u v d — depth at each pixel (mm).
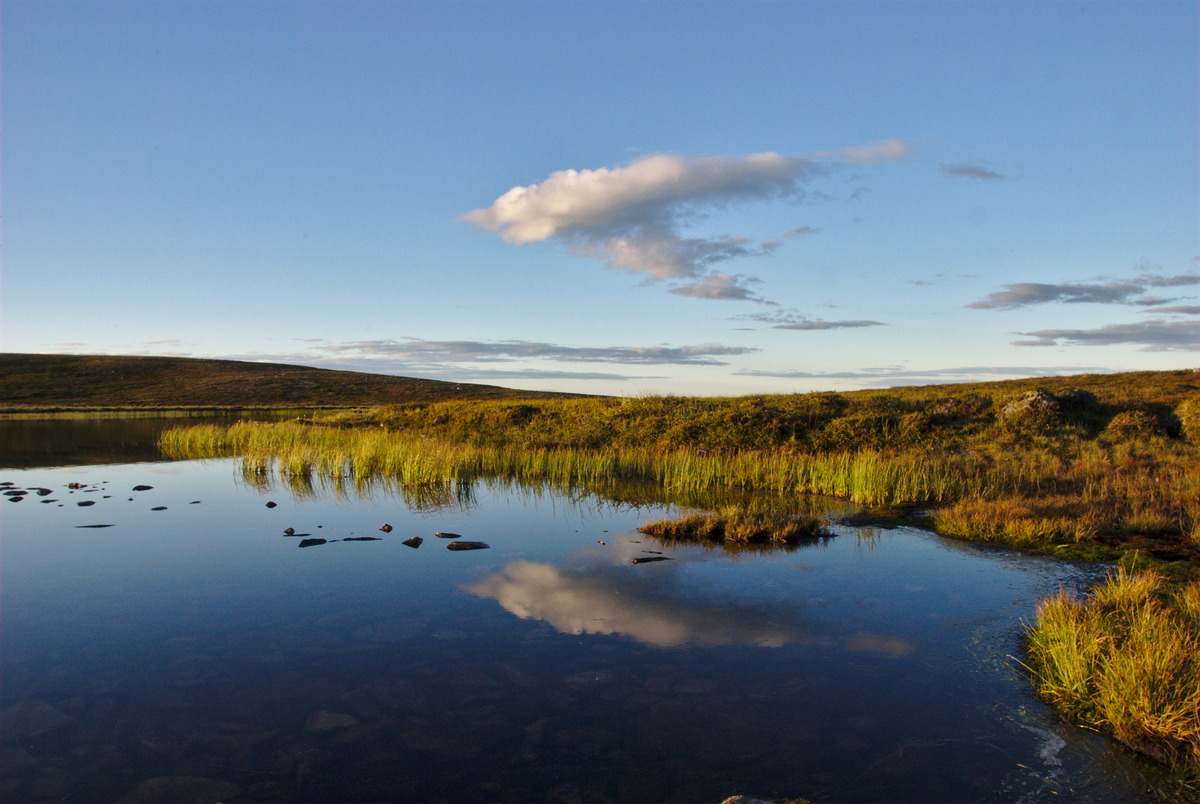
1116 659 5504
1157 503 12812
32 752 4949
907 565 9805
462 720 5398
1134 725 5020
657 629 7344
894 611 7863
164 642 7035
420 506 14898
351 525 12797
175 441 29344
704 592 8602
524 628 7383
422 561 10125
